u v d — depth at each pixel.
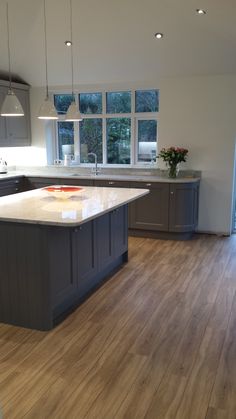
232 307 3.34
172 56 5.22
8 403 2.12
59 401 2.14
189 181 5.28
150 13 4.47
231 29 4.25
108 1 4.39
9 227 2.88
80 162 6.71
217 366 2.48
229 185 5.63
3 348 2.69
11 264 2.93
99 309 3.31
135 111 6.12
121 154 6.41
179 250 5.04
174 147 5.65
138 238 5.65
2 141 6.04
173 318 3.14
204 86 5.51
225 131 5.52
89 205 3.32
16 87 6.22
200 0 3.57
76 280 3.34
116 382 2.32
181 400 2.16
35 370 2.43
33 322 2.96
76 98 6.45
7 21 4.93
